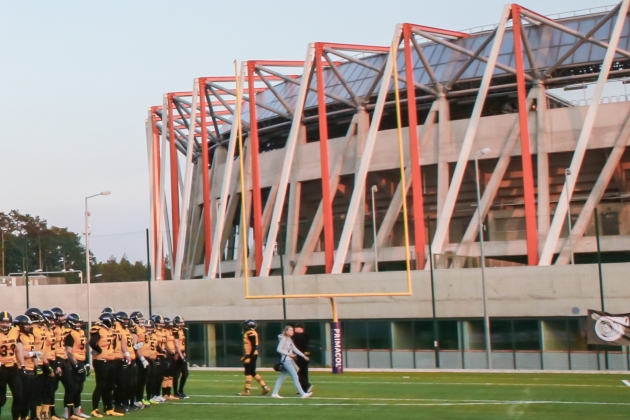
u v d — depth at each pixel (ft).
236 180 249.96
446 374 122.83
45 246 273.54
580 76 205.77
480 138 210.79
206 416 67.10
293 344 82.89
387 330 156.87
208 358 171.83
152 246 226.17
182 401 80.18
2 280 226.99
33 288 185.26
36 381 64.34
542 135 204.85
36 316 64.85
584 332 142.41
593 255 201.67
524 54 219.82
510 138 206.49
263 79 224.33
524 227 214.48
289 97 253.65
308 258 224.33
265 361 165.68
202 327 173.37
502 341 148.25
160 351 78.74
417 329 154.51
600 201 211.41
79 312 183.11
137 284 180.04
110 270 246.47
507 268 149.18
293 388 94.99
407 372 130.11
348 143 223.51
